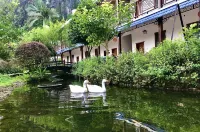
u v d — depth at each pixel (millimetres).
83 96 10523
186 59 9883
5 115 7137
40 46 26000
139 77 12078
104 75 15102
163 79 10758
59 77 24547
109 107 7645
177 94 9211
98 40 17000
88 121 6020
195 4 12531
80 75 22172
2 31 26391
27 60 25375
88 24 16344
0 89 14445
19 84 17938
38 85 17109
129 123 5672
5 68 24484
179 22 15898
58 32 39188
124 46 23922
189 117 5945
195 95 8773
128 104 7980
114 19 16547
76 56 40906
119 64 13820
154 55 11594
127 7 17125
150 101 8250
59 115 6852
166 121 5680
